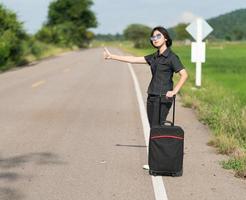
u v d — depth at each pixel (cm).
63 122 1334
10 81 2638
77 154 959
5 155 952
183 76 809
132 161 905
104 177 799
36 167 861
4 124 1303
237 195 712
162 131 798
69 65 4275
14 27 4438
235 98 1806
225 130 1130
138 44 11800
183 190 732
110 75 3102
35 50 5512
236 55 6550
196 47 2180
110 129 1227
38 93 2048
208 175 816
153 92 826
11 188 738
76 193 715
